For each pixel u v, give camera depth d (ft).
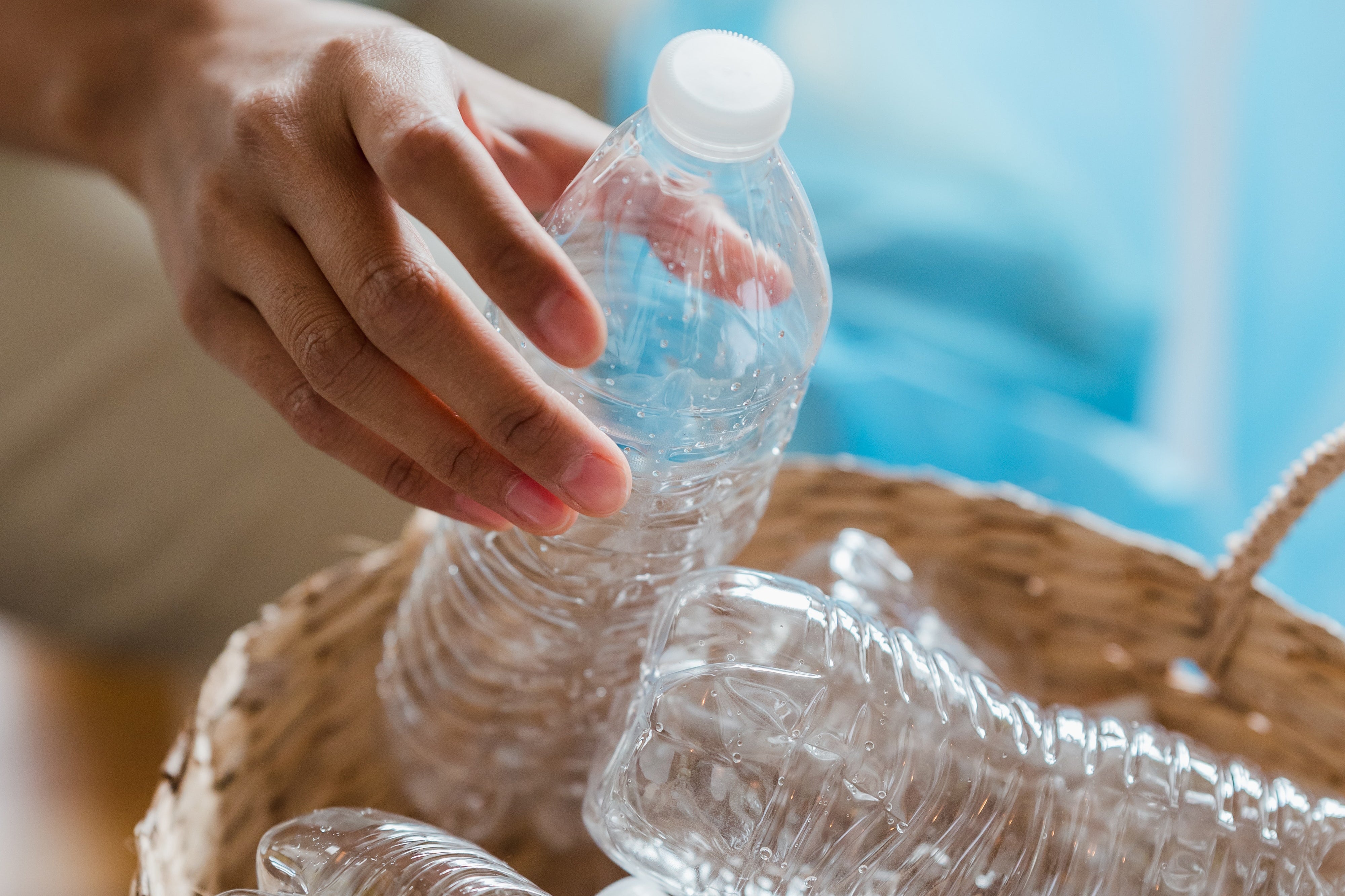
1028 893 1.82
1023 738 1.85
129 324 2.92
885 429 3.38
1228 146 3.76
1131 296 3.55
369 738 2.10
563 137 1.99
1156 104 3.76
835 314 3.43
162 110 2.00
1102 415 3.54
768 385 1.77
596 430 1.62
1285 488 2.01
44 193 3.09
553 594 1.91
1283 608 2.09
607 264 1.72
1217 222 3.75
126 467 2.87
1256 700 2.12
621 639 1.96
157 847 1.85
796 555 2.18
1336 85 3.67
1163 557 2.15
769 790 1.76
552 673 1.98
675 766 1.76
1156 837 1.84
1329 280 3.70
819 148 3.58
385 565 2.15
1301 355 3.71
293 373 1.80
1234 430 3.74
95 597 2.89
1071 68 3.80
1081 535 2.18
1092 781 1.85
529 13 3.62
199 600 2.91
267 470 2.89
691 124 1.61
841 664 1.79
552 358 1.59
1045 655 2.21
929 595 2.15
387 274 1.62
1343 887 1.83
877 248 3.46
